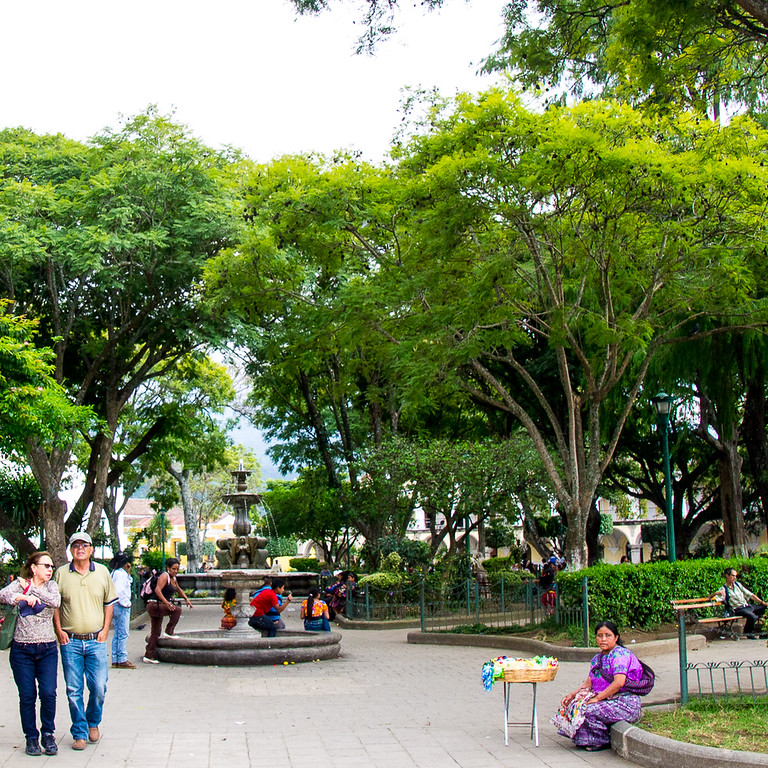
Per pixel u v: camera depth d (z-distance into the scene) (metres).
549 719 9.85
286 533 43.41
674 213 16.11
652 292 16.52
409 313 17.64
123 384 31.91
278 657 15.38
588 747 8.12
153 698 11.60
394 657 16.73
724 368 20.83
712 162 14.88
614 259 16.69
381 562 28.05
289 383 32.28
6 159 25.09
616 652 8.35
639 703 8.27
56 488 24.25
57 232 22.77
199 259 23.48
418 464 26.59
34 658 7.81
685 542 34.16
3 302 19.83
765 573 18.25
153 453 34.59
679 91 14.80
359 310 17.62
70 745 8.25
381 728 9.38
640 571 16.47
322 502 37.62
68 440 20.22
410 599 26.39
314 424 31.73
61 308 25.77
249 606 17.80
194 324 25.05
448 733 9.07
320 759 7.84
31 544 26.70
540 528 42.53
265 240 18.36
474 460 26.28
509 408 18.53
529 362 25.84
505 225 16.22
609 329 15.62
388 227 17.72
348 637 22.47
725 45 13.95
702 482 37.62
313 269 21.53
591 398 17.44
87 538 8.38
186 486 46.50
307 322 19.22
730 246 16.52
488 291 15.57
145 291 25.33
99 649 8.34
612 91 18.17
